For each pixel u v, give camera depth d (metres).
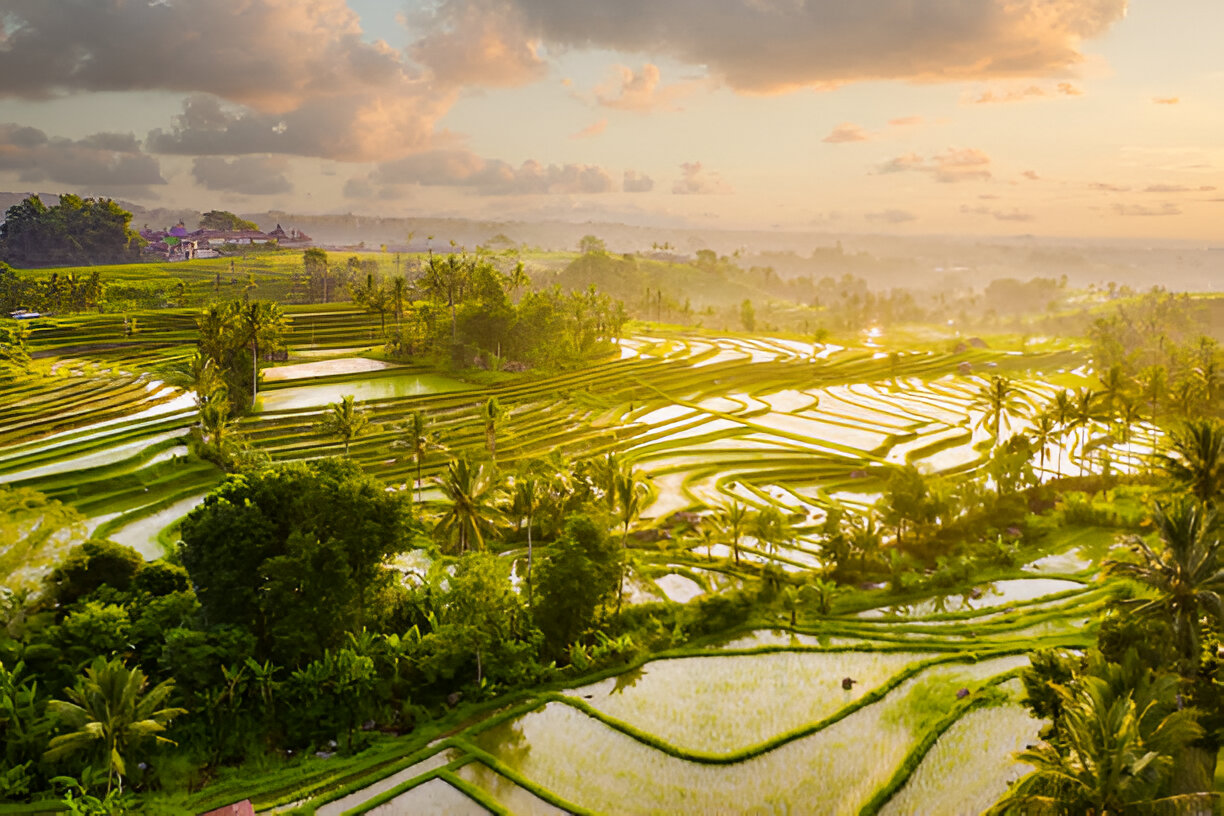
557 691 52.81
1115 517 86.06
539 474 83.62
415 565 69.69
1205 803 35.91
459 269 187.25
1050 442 115.75
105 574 52.28
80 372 137.75
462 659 53.00
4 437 99.88
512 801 41.16
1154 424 137.38
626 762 44.97
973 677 53.72
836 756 45.38
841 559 72.56
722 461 110.75
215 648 46.38
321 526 52.75
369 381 147.00
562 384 152.88
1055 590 70.44
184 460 92.50
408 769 43.78
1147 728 34.09
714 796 41.88
